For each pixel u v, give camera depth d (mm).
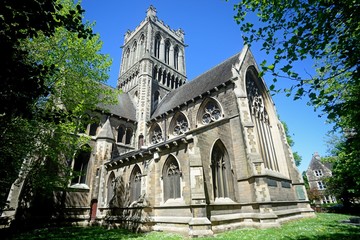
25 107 6414
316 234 12766
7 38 5422
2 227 18969
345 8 6496
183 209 15672
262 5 8500
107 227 20688
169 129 29734
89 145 27578
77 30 6215
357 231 13125
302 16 7438
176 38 52094
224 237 13023
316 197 51031
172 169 18156
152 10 47625
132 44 49562
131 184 21250
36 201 21141
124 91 43750
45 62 15125
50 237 14883
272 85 6926
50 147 17250
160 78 42719
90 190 25422
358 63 6578
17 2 5121
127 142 33281
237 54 29828
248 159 19188
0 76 5480
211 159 18547
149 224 17016
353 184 28516
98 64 19812
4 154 12953
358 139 9984
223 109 23594
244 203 18500
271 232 14219
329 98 6551
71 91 18141
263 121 27000
